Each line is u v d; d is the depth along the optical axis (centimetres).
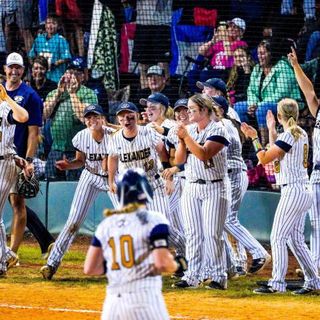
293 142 2641
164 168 2820
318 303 2573
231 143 3056
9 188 2964
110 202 4022
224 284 2769
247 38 4356
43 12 4400
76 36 4397
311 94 3072
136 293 1477
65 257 3534
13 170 2958
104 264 1534
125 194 1523
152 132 2770
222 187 2684
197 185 2705
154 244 1475
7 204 4047
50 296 2633
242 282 2972
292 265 3494
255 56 4338
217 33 4309
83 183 2991
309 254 2728
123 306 1479
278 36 4331
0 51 4438
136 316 1473
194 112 2636
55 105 4206
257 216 3931
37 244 3953
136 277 1482
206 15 4388
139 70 4362
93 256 1521
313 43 4347
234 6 4375
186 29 4366
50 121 4200
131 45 4366
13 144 2997
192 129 2688
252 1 4369
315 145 2925
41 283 2883
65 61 4297
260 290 2728
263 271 3253
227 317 2327
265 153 2661
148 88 4316
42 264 3319
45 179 4166
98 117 2922
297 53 4325
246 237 3069
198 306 2483
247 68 4269
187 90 4303
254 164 4094
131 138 2747
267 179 4056
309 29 4362
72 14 4384
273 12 4359
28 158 3036
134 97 4334
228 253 3014
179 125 2588
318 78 4319
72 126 4184
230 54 4284
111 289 1499
